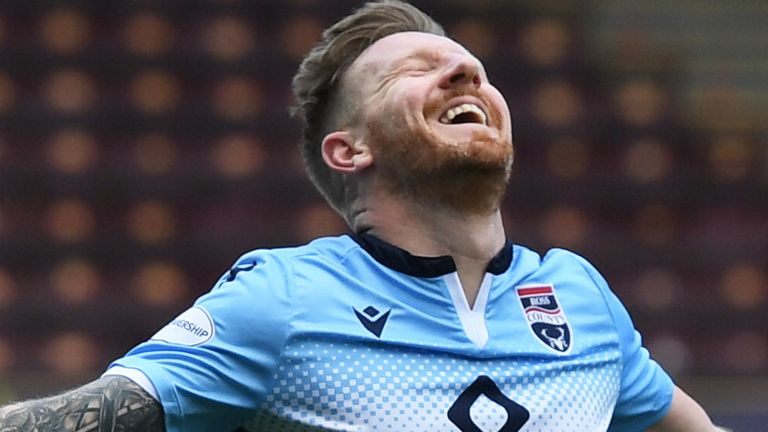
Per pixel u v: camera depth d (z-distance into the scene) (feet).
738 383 101.91
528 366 33.96
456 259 35.09
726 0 169.99
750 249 132.16
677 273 130.62
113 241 126.31
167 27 151.23
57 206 129.49
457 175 34.71
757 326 126.52
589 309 36.65
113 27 150.61
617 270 130.82
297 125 140.97
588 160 145.07
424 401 32.50
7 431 30.37
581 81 156.46
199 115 140.77
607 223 138.21
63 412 30.91
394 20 37.52
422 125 34.83
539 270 36.78
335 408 32.42
